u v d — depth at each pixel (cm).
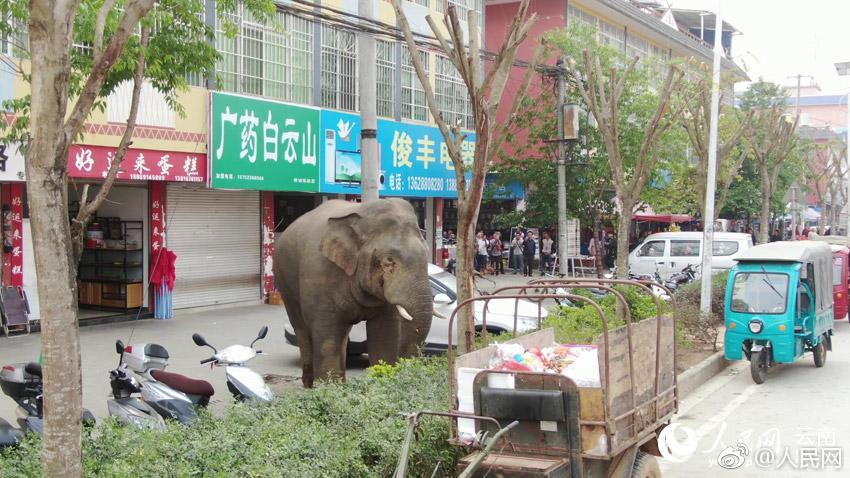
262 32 1714
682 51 3478
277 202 2017
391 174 2064
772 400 1073
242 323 1572
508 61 772
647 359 579
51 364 376
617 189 1384
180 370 1127
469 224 773
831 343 1460
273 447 508
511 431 507
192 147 1553
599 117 1396
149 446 502
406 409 604
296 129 1777
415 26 2150
